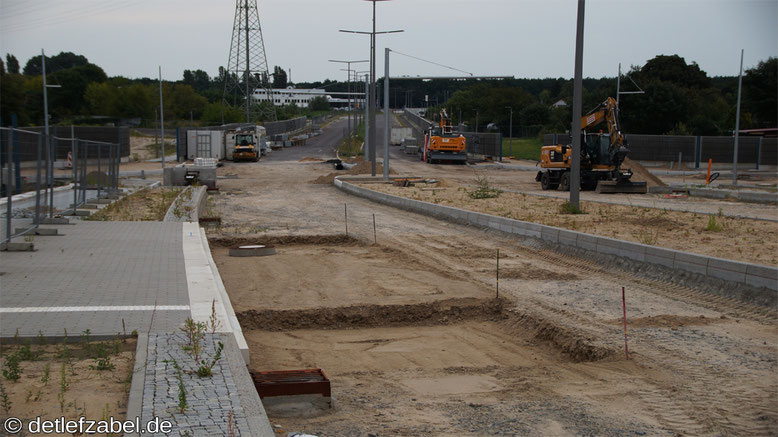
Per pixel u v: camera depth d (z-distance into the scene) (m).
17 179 15.84
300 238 18.73
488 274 13.90
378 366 8.65
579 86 21.66
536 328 10.18
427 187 36.31
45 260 12.14
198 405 5.48
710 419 6.43
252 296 11.77
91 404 5.54
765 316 10.33
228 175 49.62
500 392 7.41
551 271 14.08
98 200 23.84
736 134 39.12
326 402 6.68
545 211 23.20
